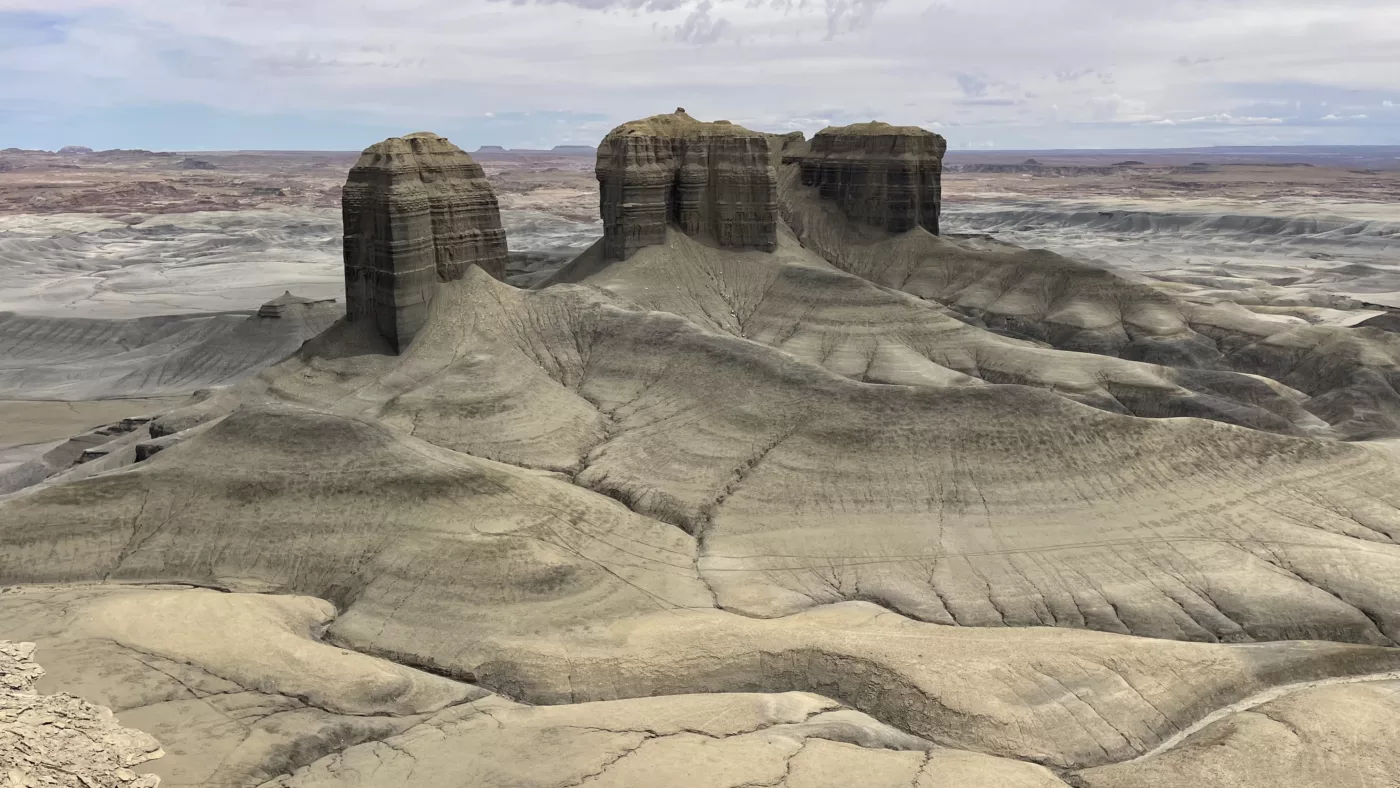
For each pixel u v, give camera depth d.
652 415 57.09
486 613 37.28
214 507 41.91
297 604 37.00
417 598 37.97
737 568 42.91
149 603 33.88
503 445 54.47
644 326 65.56
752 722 29.97
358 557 40.09
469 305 68.88
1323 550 42.44
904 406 51.03
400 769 27.06
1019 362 78.31
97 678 29.64
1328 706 30.73
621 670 34.06
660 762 27.03
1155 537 43.75
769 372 56.47
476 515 41.66
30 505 40.84
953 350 81.12
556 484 46.06
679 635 35.66
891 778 26.73
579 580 39.34
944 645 34.97
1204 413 69.88
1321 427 71.25
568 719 29.88
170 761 26.52
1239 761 28.48
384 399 60.44
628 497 49.59
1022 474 47.00
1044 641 35.31
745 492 48.22
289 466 43.38
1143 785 27.92
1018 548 43.44
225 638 32.69
